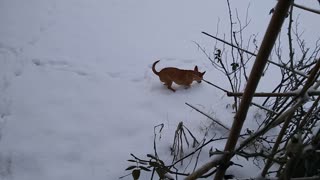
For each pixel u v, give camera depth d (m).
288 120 2.21
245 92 1.85
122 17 5.83
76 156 3.17
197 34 5.41
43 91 3.99
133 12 6.02
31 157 3.15
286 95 2.23
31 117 3.61
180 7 6.23
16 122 3.54
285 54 4.87
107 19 5.74
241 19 5.86
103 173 3.00
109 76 4.32
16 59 4.59
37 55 4.68
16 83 4.12
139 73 4.41
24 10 5.82
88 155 3.18
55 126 3.49
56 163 3.10
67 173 3.00
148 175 2.94
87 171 3.02
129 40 5.19
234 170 2.89
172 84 4.14
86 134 3.41
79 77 4.28
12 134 3.39
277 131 3.34
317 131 2.05
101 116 3.64
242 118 1.92
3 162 3.12
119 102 3.84
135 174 2.40
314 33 5.45
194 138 3.04
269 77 4.39
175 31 5.48
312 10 2.12
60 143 3.30
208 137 3.30
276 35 1.66
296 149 1.72
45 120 3.57
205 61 4.72
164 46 5.06
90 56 4.73
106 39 5.18
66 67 4.46
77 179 2.95
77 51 4.83
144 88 4.10
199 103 3.81
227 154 2.01
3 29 5.25
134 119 3.58
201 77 3.98
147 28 5.55
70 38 5.14
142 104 3.81
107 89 4.07
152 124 3.51
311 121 2.66
